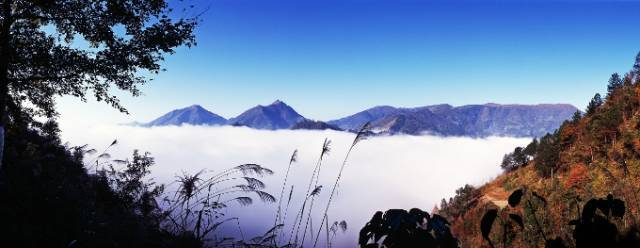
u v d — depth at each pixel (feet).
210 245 23.35
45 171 38.37
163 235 28.37
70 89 39.14
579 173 180.04
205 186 25.50
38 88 40.47
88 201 33.81
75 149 50.06
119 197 37.40
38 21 39.83
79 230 25.88
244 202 24.25
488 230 7.28
